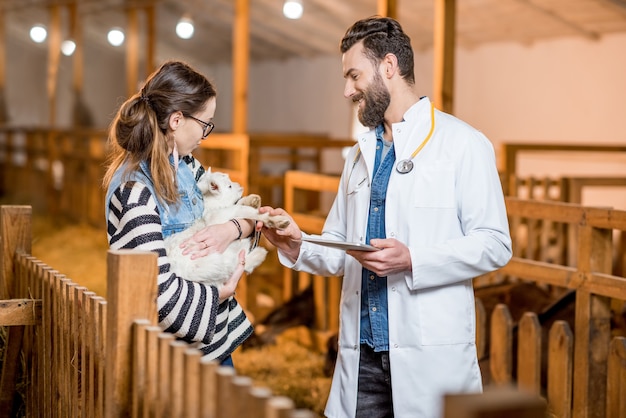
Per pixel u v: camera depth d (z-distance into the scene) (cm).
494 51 1023
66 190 1202
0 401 308
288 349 568
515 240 537
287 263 257
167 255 223
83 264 871
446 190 235
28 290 306
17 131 1409
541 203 378
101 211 1086
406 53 240
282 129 1498
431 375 233
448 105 536
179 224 230
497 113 1022
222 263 225
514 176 593
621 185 595
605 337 355
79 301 244
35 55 2105
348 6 1055
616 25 844
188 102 227
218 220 236
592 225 350
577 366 356
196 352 177
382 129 251
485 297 452
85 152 1150
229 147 671
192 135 231
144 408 193
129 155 227
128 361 199
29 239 329
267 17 1225
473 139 237
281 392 472
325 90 1364
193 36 1539
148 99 226
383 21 240
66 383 256
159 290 213
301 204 583
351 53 241
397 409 235
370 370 244
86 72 2072
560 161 919
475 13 923
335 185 519
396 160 239
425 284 228
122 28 1680
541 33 932
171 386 182
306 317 577
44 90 2108
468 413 112
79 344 246
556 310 404
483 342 414
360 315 245
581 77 908
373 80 239
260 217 237
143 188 220
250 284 632
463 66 1073
